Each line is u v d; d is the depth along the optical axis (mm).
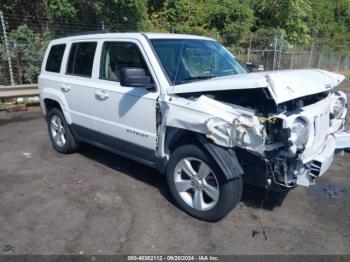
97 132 4762
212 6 20812
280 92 3020
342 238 3320
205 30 19391
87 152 5820
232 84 3229
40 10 12547
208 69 4262
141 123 3992
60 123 5652
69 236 3385
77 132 5297
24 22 12273
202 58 4340
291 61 19297
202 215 3586
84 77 4848
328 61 22875
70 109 5199
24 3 12352
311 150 3262
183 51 4207
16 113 9109
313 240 3291
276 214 3748
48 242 3291
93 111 4707
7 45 10398
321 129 3506
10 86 9445
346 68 24828
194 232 3434
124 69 3586
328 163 3436
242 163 3443
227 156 3279
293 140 3055
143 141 4035
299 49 21922
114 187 4453
